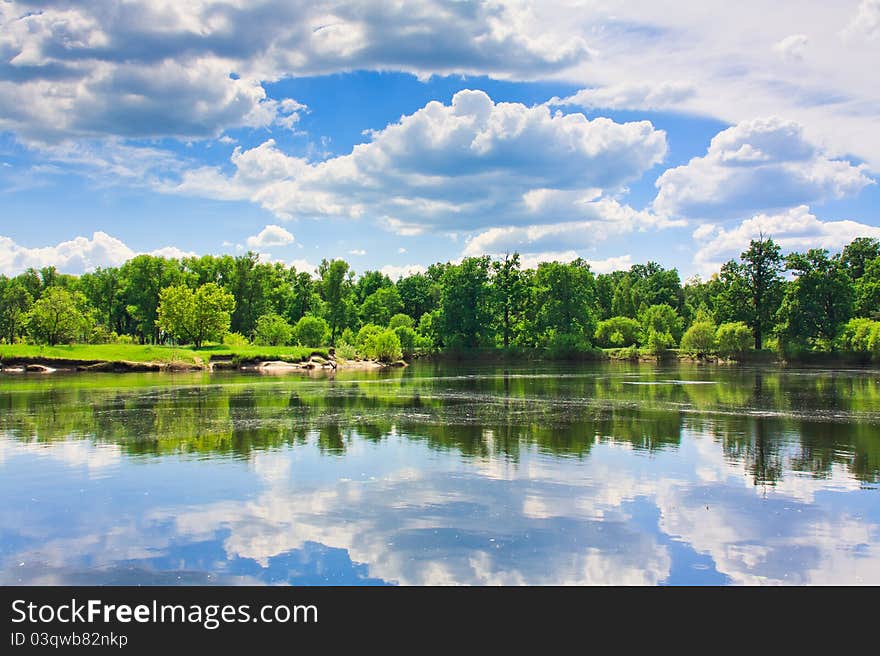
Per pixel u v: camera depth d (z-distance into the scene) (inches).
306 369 3513.8
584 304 4773.6
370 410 1457.9
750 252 4367.6
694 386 2196.1
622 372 3184.1
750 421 1273.4
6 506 674.8
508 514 648.4
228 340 4269.2
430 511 656.4
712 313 4773.6
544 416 1350.9
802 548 566.3
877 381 2417.6
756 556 550.3
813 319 3865.7
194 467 845.8
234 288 5142.7
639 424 1230.9
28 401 1621.6
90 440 1040.2
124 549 560.4
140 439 1048.8
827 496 718.5
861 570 523.2
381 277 6776.6
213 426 1192.8
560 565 530.6
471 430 1151.0
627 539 584.1
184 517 639.1
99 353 3147.1
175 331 3946.9
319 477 792.3
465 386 2217.0
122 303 5191.9
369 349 4128.9
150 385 2176.4
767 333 4308.6
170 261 4943.4
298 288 5949.8
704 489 744.3
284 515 644.7
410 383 2365.9
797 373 3002.0
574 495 716.7
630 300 5792.3
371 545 567.5
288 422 1251.2
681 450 965.8
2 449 964.6
